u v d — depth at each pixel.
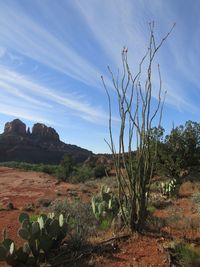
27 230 6.94
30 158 102.50
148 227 8.89
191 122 21.80
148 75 8.23
